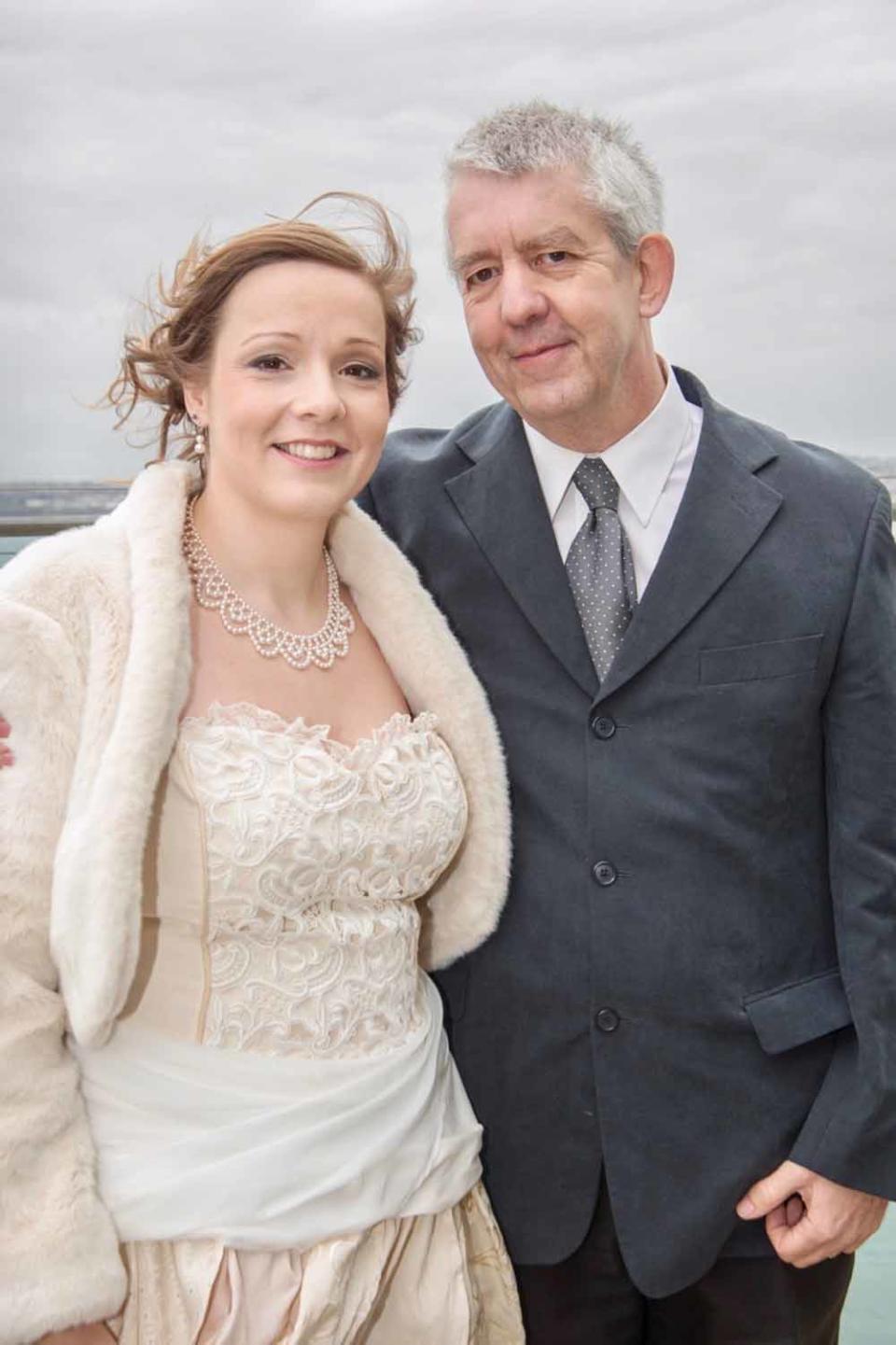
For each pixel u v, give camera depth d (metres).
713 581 1.74
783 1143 1.77
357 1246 1.53
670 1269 1.76
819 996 1.78
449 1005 1.88
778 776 1.76
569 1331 1.86
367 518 1.81
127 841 1.41
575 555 1.83
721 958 1.74
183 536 1.65
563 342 1.73
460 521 1.89
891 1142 1.75
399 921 1.64
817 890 1.82
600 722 1.77
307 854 1.52
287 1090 1.53
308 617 1.71
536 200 1.71
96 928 1.40
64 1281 1.38
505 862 1.76
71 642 1.48
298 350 1.59
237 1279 1.46
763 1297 1.84
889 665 1.75
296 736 1.58
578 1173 1.79
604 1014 1.75
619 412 1.79
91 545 1.55
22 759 1.45
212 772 1.51
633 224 1.73
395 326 1.72
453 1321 1.64
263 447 1.59
